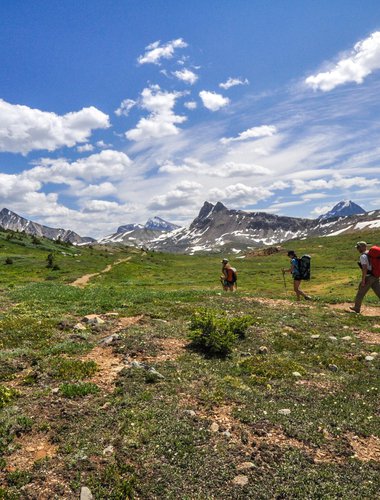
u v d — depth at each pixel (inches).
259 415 376.8
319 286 2422.5
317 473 292.2
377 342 637.3
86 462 292.5
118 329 674.8
